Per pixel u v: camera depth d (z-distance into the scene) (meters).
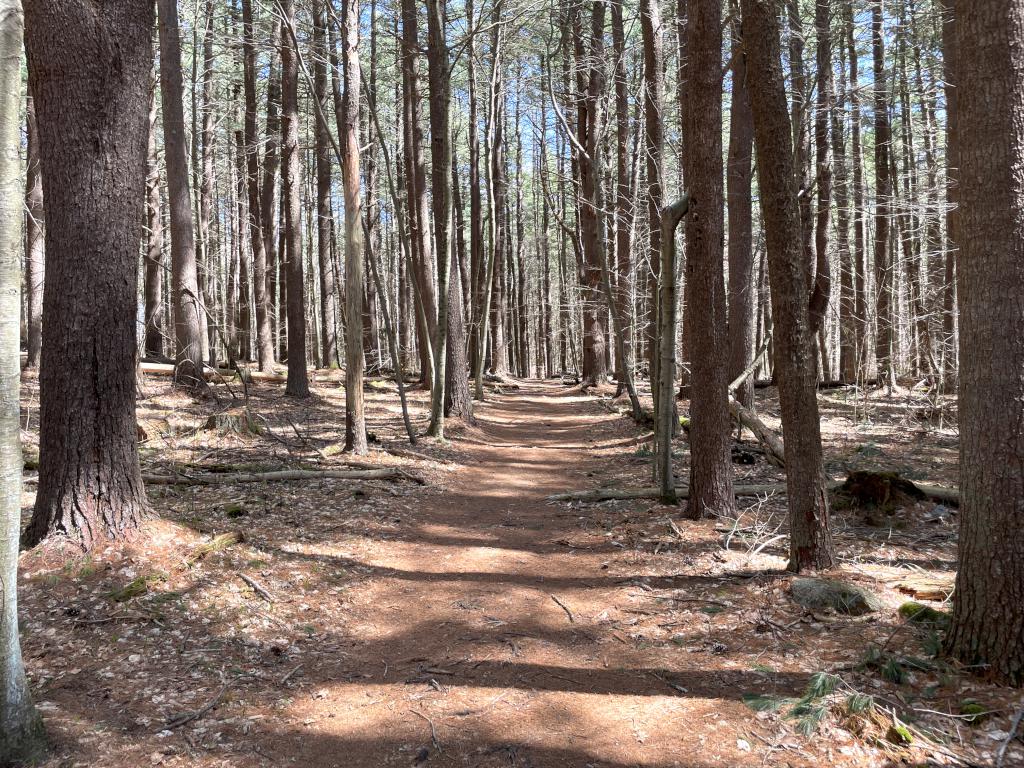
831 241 17.78
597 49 17.19
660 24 11.31
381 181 29.55
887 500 7.41
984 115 3.79
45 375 5.65
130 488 5.89
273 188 22.14
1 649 3.43
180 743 3.76
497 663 4.80
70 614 4.87
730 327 13.84
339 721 4.08
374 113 11.66
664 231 8.14
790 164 5.53
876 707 3.69
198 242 24.45
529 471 11.84
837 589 5.16
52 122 5.47
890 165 18.33
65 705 3.95
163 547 5.84
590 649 4.98
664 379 8.56
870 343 18.17
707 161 7.27
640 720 4.00
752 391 13.68
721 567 6.29
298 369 17.58
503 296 33.84
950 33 11.68
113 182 5.65
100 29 5.50
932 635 4.36
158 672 4.42
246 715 4.08
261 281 22.78
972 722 3.53
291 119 16.75
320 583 6.11
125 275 5.80
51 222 5.58
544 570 6.77
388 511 8.59
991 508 3.83
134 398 5.96
